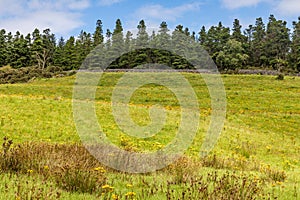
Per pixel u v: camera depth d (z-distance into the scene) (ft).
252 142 69.72
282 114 105.81
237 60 258.57
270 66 306.35
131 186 27.84
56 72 194.29
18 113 71.56
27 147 35.04
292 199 27.78
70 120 70.03
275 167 50.62
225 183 26.78
